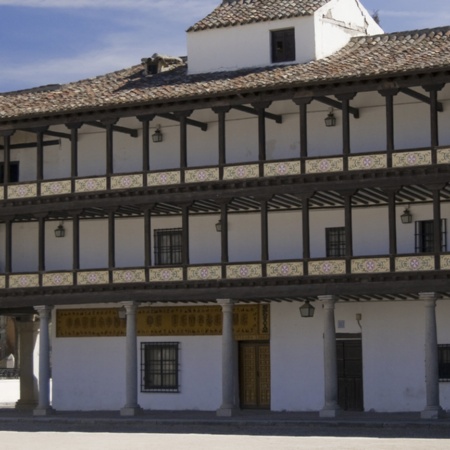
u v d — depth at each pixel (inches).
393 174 1742.1
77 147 2068.2
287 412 1937.7
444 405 1847.9
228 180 1840.6
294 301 1958.7
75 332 2127.2
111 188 1927.9
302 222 1828.2
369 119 1893.5
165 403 2052.2
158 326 2063.2
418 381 1876.2
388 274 1749.5
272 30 1991.9
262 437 1518.2
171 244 2055.9
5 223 2100.1
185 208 1883.6
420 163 1728.6
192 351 2036.2
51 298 1980.8
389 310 1899.6
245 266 1843.0
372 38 2014.0
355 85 1761.8
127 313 1930.4
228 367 1857.8
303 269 1803.6
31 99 2041.1
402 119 1862.7
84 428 1761.8
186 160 1914.4
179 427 1737.2
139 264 2071.9
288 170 1806.1
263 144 1825.8
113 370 2092.8
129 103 1888.5
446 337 1856.5
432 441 1409.9
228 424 1740.9
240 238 1996.8
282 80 1796.3
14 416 1968.5
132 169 2054.6
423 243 1886.1
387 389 1895.9
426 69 1697.8
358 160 1764.3
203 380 2025.1
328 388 1791.3
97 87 2037.4
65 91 2048.5
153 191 1897.1
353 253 1916.8
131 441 1502.2
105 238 2103.8
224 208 1850.4
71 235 2127.2
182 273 1887.3
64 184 1964.8
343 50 1987.0
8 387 2493.8
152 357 2070.6
